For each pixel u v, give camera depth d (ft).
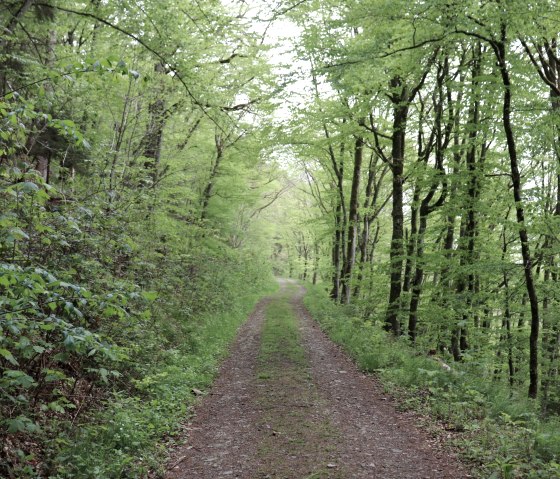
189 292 47.29
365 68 34.99
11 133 14.89
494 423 21.79
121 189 29.58
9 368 16.88
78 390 21.08
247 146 59.36
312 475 16.76
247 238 120.16
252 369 34.37
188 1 37.58
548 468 16.58
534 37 33.53
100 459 15.84
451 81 41.45
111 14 35.17
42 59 36.11
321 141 52.11
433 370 30.63
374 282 59.77
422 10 28.45
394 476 16.79
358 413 24.57
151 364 27.66
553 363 50.24
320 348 43.27
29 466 13.82
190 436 20.90
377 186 78.02
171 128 54.49
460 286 48.06
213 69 46.62
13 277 11.12
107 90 37.40
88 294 12.21
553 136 38.50
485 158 46.09
